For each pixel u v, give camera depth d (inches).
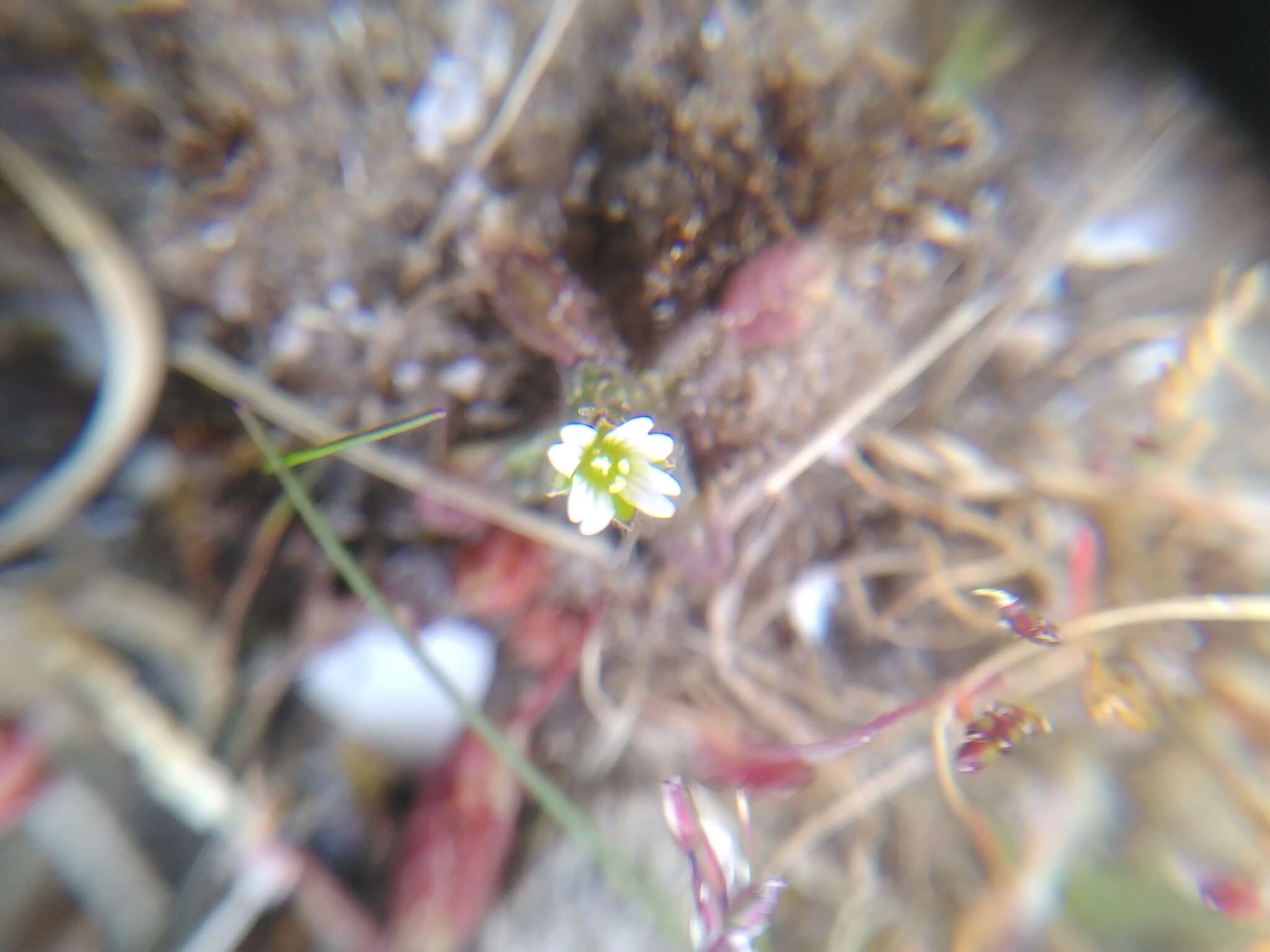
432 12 1.8
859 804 1.8
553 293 1.8
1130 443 2.1
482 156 1.9
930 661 2.0
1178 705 1.9
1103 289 2.1
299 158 1.8
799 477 2.0
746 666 1.9
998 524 2.0
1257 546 2.0
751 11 1.9
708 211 1.9
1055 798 1.9
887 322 2.0
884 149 2.0
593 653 1.8
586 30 1.9
